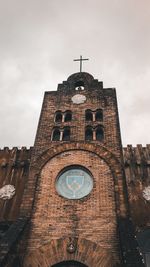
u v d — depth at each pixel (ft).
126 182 49.32
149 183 49.60
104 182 45.52
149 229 43.19
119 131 53.36
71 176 47.52
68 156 50.11
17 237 36.47
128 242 34.35
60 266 37.42
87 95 62.28
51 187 45.80
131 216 43.78
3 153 59.21
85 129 55.06
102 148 50.44
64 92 63.93
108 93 62.28
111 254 36.99
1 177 54.08
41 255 37.73
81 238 39.17
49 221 41.52
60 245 38.58
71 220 41.39
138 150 55.77
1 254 32.42
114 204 42.57
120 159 48.34
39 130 55.62
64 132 55.47
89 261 36.60
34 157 50.57
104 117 56.70
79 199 43.88
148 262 41.34
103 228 40.01
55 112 59.41
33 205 43.50
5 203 49.55
